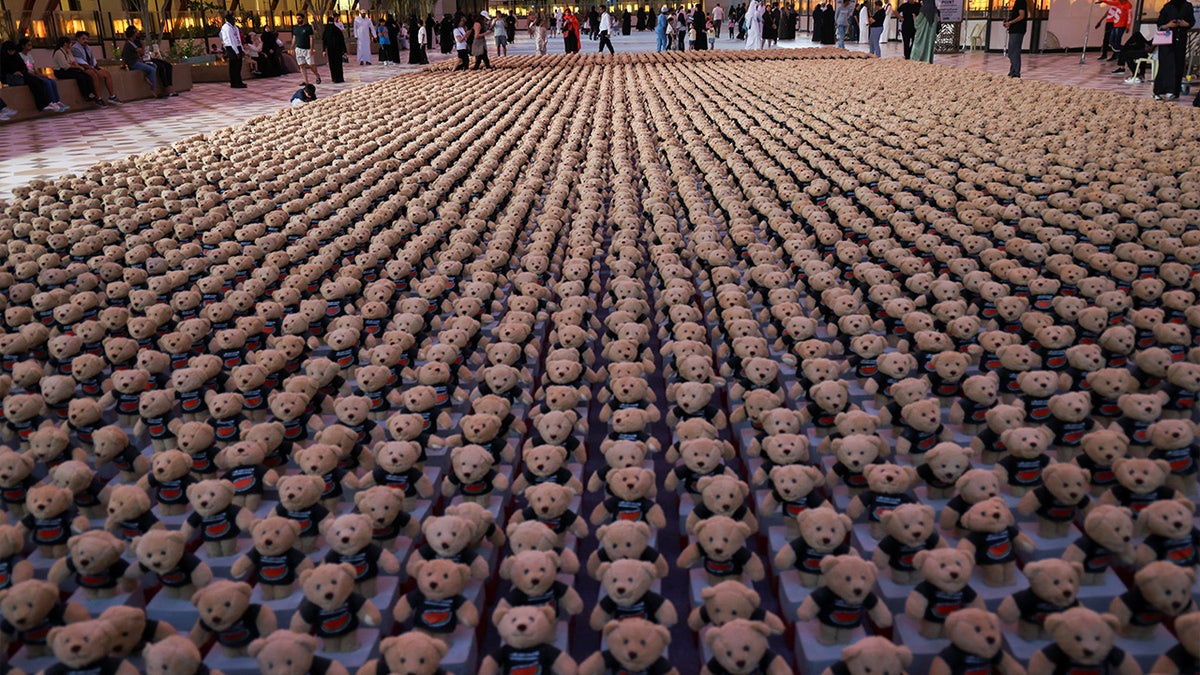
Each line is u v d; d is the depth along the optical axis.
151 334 7.79
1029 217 10.48
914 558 4.25
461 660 4.27
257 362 6.92
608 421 6.33
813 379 6.43
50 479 5.79
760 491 5.57
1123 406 5.60
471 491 5.50
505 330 7.32
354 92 27.44
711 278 9.06
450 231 11.42
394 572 4.74
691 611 4.58
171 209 12.93
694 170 14.81
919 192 12.61
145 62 31.08
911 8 32.62
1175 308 7.50
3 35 31.61
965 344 7.30
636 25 76.75
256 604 4.33
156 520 5.18
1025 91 21.14
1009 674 3.92
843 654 3.77
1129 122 16.75
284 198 13.61
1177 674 3.75
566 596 4.36
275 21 51.81
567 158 15.84
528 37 67.62
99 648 3.80
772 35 45.88
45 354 8.06
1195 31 23.38
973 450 5.54
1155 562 4.00
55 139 21.42
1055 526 4.93
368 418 6.19
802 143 16.14
